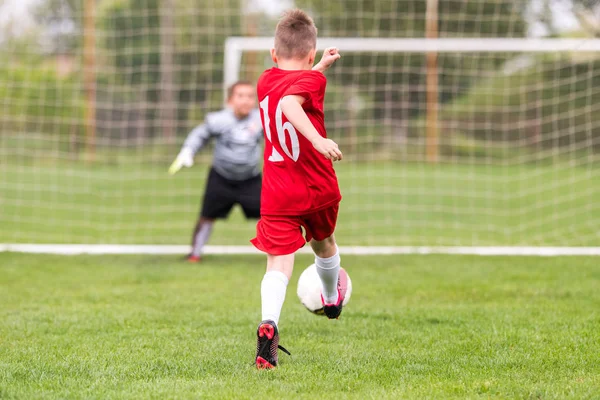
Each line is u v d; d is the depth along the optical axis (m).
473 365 7.27
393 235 19.84
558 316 9.80
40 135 39.16
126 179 32.22
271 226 7.14
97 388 6.30
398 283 12.80
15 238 18.80
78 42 43.38
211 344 8.18
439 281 12.99
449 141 37.28
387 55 37.88
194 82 39.09
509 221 22.28
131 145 41.41
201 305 10.73
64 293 11.73
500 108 37.50
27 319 9.60
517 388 6.31
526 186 29.41
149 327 9.17
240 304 10.84
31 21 41.72
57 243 18.12
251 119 14.90
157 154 38.69
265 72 7.30
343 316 9.95
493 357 7.56
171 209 24.95
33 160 35.97
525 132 37.47
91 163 35.34
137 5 46.78
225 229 21.17
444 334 8.77
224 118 14.82
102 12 45.03
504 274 13.70
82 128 39.78
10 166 34.25
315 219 7.19
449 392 6.21
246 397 5.99
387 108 37.97
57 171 33.53
